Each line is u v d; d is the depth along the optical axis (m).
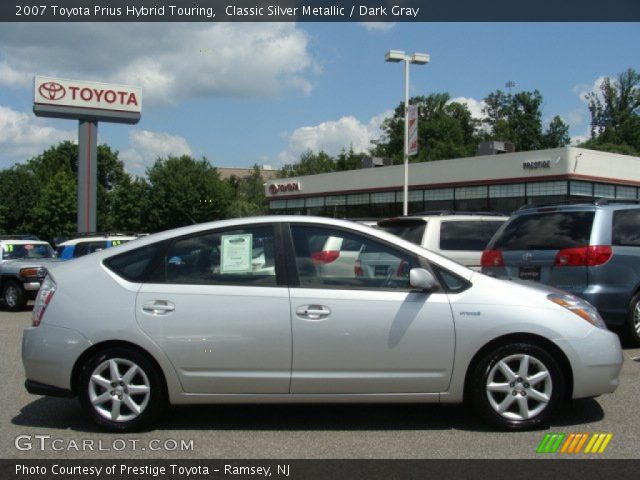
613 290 7.69
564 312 4.98
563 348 4.91
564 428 5.07
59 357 5.01
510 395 4.95
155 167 54.06
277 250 5.13
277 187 54.41
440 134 82.38
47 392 5.09
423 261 5.10
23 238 18.61
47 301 5.15
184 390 4.99
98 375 5.04
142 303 5.00
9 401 6.11
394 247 5.14
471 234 10.11
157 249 5.18
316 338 4.92
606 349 4.99
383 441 4.84
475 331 4.91
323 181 49.25
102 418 5.04
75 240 15.84
